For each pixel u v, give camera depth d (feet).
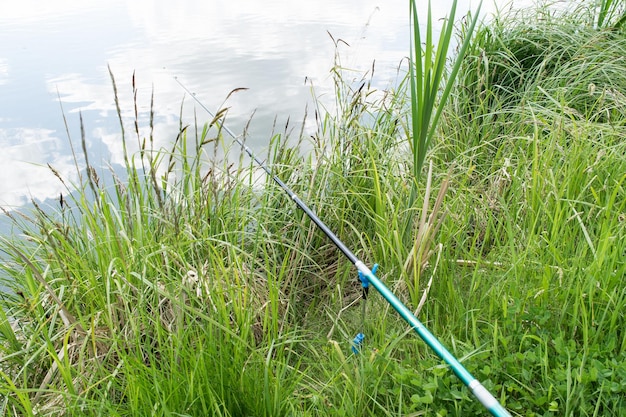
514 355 6.16
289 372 7.16
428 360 6.41
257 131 15.75
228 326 6.53
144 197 8.98
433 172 10.44
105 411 6.01
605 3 15.37
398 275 8.59
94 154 14.71
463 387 5.77
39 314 7.43
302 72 20.89
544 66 13.74
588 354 6.02
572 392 5.43
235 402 6.09
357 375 6.21
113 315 7.13
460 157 11.23
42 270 8.27
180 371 6.33
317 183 10.39
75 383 6.66
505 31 15.79
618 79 12.53
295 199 8.68
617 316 6.50
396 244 8.35
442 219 7.34
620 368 5.65
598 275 6.77
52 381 6.85
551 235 7.96
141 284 7.16
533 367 6.05
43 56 24.21
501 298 7.15
